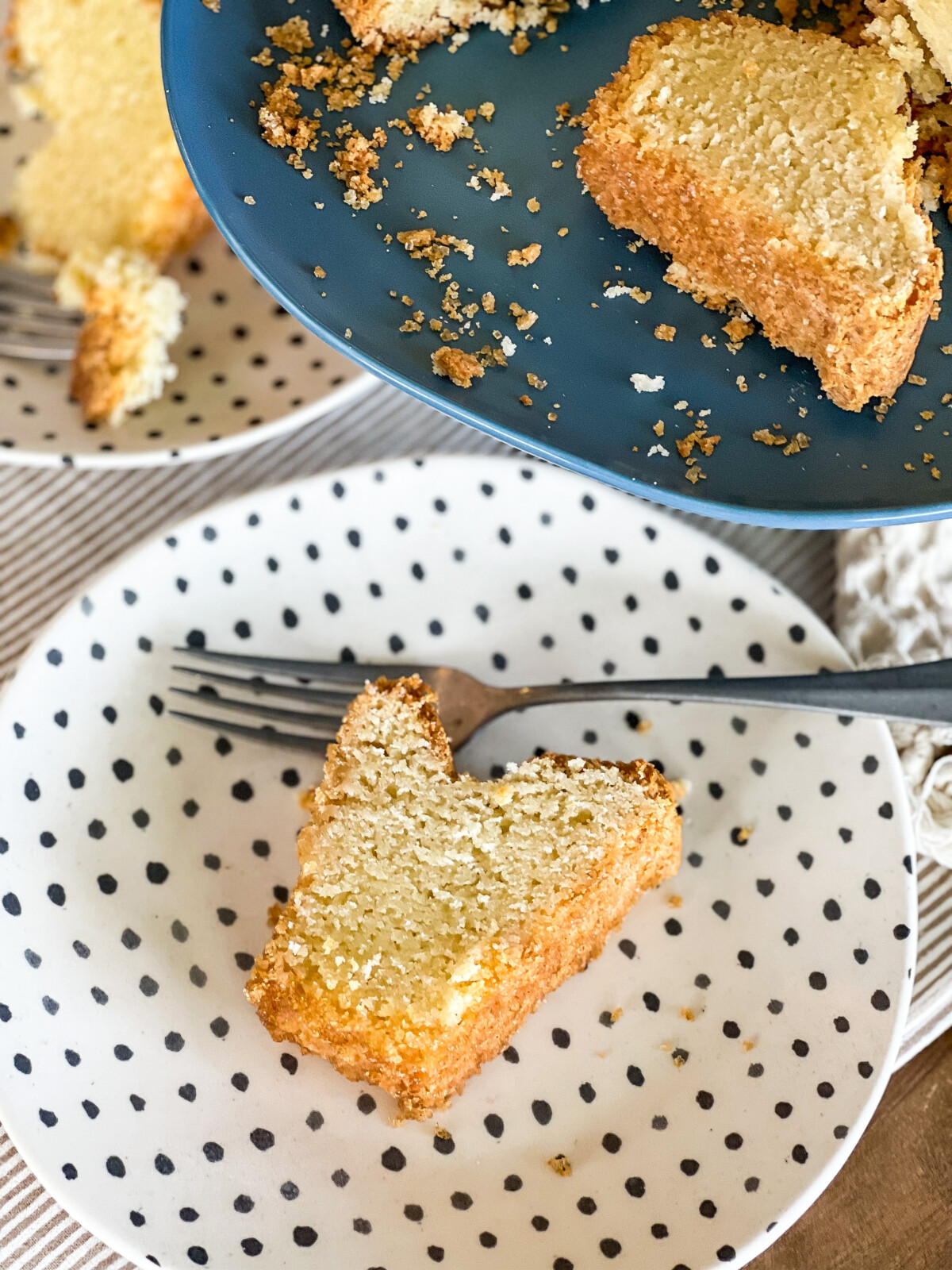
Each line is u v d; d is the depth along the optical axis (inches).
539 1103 12.4
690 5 14.7
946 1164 12.8
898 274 12.4
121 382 15.7
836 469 12.6
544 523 14.6
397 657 14.5
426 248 13.7
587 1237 11.8
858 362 12.6
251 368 16.2
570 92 14.6
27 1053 12.2
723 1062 12.5
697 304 13.7
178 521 14.8
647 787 13.0
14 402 16.0
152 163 17.1
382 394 16.3
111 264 16.1
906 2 13.3
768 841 13.3
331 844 12.9
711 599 14.3
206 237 17.7
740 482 12.5
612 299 13.7
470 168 14.2
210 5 14.1
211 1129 12.2
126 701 13.9
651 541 14.4
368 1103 12.4
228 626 14.4
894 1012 12.3
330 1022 12.1
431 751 13.3
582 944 12.9
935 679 13.3
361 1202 12.0
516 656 14.5
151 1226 11.7
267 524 14.5
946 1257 12.4
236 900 13.3
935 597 14.4
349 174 13.9
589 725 14.1
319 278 13.3
